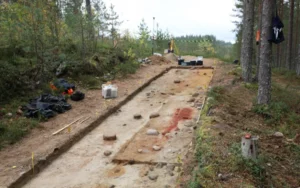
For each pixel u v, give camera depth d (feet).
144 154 18.26
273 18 26.35
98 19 43.24
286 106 29.12
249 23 36.47
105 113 26.16
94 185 15.52
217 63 56.65
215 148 16.57
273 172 15.78
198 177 13.73
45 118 24.29
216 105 25.94
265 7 26.27
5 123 22.57
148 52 64.34
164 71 46.57
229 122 22.34
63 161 18.49
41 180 16.35
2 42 33.27
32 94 28.32
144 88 36.32
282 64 103.40
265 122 25.30
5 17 31.55
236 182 13.50
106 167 17.44
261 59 27.58
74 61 36.73
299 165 17.53
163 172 16.22
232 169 14.47
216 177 13.83
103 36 49.39
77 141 21.36
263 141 20.70
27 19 30.35
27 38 31.04
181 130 21.67
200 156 15.92
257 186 13.75
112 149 19.92
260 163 15.20
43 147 19.38
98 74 38.14
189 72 46.73
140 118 25.73
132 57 48.85
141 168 16.87
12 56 32.53
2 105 25.39
